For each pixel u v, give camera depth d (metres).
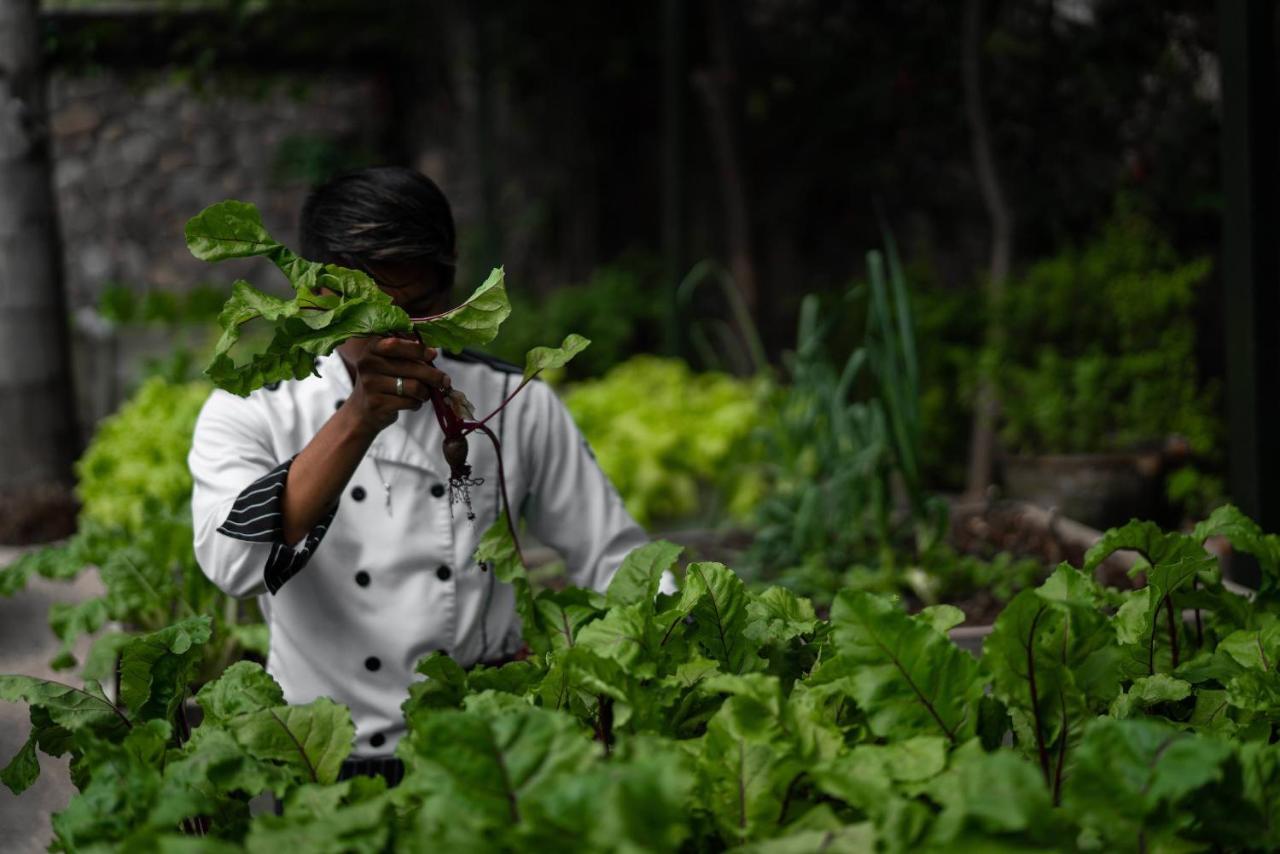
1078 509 4.77
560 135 9.66
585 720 1.47
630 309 8.70
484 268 9.61
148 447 4.53
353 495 2.02
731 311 8.55
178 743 1.52
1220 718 1.53
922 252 7.45
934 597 3.53
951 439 6.12
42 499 4.98
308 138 10.41
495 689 1.55
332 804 1.22
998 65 6.50
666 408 5.52
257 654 3.04
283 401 2.03
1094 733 1.11
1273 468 3.44
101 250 10.40
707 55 8.84
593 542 2.20
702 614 1.50
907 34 7.38
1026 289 5.60
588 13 9.34
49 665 2.94
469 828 1.05
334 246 1.85
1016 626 1.29
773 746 1.21
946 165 7.36
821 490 3.85
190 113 10.35
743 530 4.40
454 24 9.76
